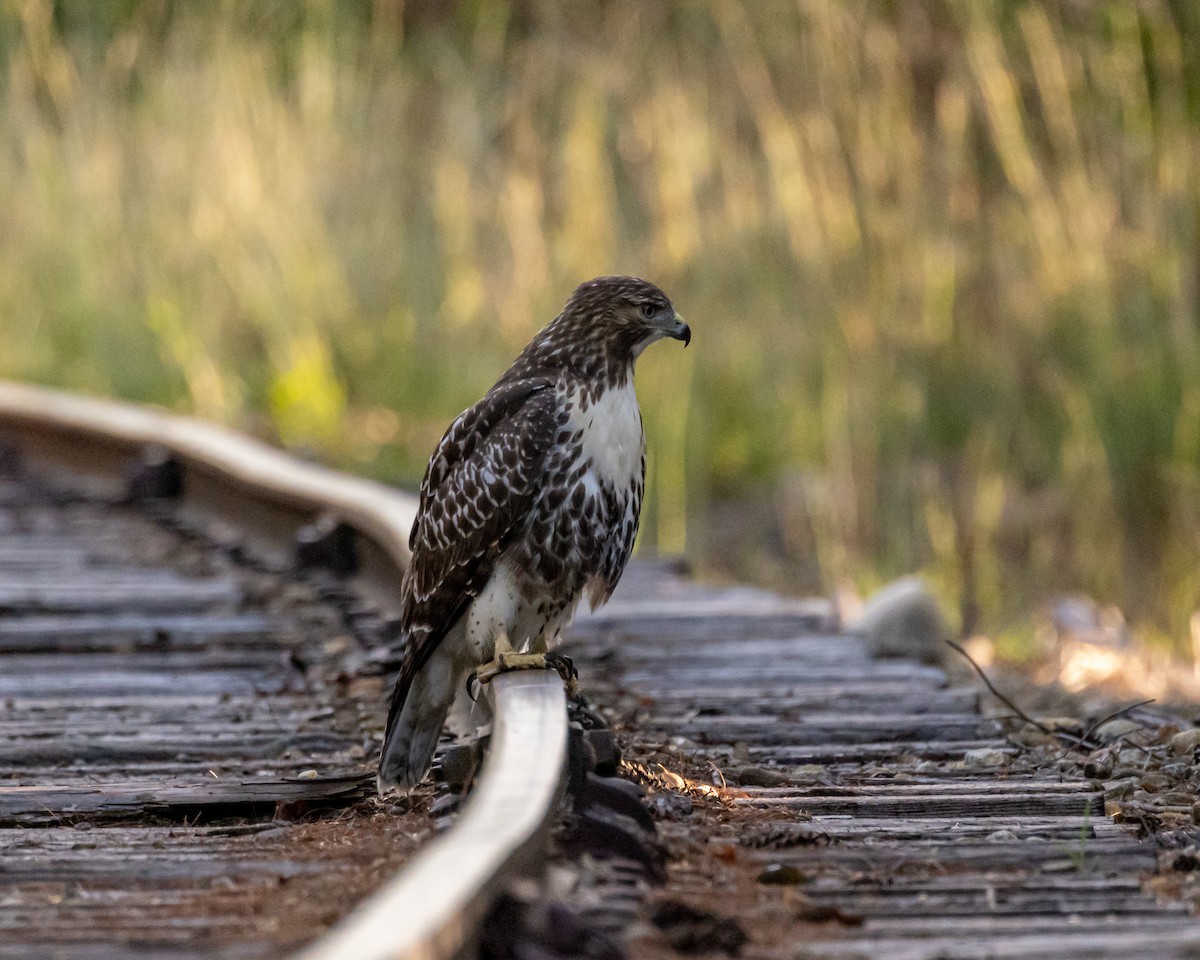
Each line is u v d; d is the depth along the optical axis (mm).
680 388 15664
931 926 4266
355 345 17922
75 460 15078
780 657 8117
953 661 8609
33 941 4133
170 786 5891
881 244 15281
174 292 18312
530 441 5992
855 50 15492
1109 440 13789
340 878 4648
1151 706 7559
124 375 18531
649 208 16500
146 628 8789
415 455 16328
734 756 6355
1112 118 14828
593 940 3797
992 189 15289
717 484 16078
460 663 6156
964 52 15180
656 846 4645
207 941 4117
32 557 11094
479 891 3529
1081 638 11609
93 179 18828
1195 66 14930
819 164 15406
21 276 19078
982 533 13977
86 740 6609
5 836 5305
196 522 12352
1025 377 14680
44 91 19109
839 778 6016
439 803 5207
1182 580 13242
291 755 6562
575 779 4715
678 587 10273
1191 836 5129
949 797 5496
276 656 8234
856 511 14734
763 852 4891
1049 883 4637
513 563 6039
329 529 10188
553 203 17141
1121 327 14352
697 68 16328
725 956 3961
